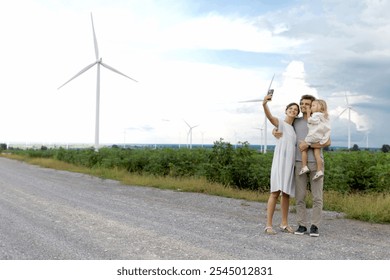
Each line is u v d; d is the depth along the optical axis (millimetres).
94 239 6191
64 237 6293
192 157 18359
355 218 8797
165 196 12438
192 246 5840
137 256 5297
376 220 8352
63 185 14938
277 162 7180
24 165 30828
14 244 5820
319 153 7004
